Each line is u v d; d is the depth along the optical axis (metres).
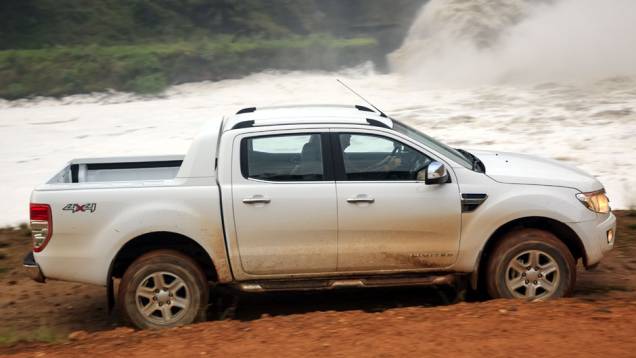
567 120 28.23
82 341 7.10
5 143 28.77
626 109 29.94
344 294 9.16
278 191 7.62
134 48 52.81
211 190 7.61
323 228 7.65
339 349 6.18
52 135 30.75
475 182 7.80
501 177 7.88
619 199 16.11
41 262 7.61
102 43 58.59
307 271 7.77
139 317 7.61
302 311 8.59
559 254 7.76
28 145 28.23
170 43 58.75
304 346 6.30
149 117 36.00
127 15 61.31
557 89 38.69
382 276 7.90
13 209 17.80
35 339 7.41
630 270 9.78
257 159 7.73
